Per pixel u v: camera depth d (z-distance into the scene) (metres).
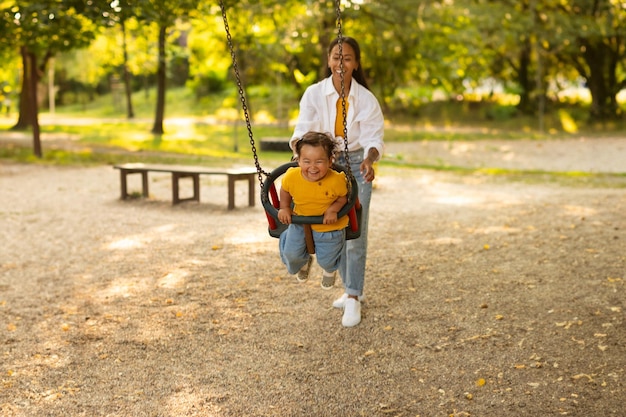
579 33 28.30
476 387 3.96
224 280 6.10
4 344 4.72
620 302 5.20
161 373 4.26
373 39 26.42
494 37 28.52
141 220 9.02
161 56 27.44
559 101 38.22
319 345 4.62
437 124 34.72
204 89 46.06
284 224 4.16
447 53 28.52
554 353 4.35
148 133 28.31
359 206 4.15
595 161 19.80
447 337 4.68
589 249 6.88
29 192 11.53
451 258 6.71
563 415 3.60
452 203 10.27
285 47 26.33
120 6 10.02
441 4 28.36
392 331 4.80
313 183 3.91
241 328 4.95
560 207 9.62
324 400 3.88
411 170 15.23
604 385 3.90
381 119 4.71
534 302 5.30
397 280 5.96
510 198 10.71
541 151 22.55
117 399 3.93
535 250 6.96
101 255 7.11
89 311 5.36
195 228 8.44
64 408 3.83
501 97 40.94
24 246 7.53
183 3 12.15
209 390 4.03
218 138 26.36
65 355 4.54
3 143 22.23
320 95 4.65
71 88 57.59
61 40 15.88
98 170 14.69
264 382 4.12
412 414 3.70
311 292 5.69
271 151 19.94
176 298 5.64
